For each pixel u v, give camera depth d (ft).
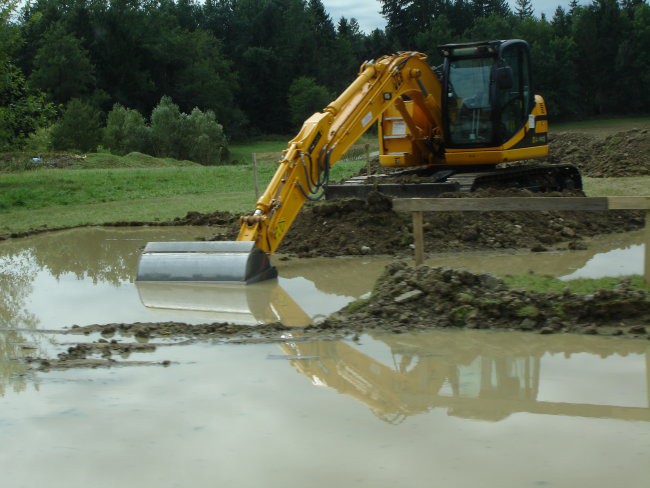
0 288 38.75
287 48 385.91
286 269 40.60
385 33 438.40
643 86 321.73
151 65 337.52
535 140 57.67
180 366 24.61
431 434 18.45
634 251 42.22
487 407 20.20
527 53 56.08
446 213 46.65
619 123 302.86
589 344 25.25
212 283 37.17
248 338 27.66
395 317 28.76
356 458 17.19
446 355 24.72
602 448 17.34
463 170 57.47
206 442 18.35
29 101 96.73
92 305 34.37
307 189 41.22
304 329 28.50
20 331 30.01
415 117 56.90
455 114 55.01
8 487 16.39
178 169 114.52
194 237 53.26
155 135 224.33
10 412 20.80
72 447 18.34
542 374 22.66
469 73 54.34
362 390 21.79
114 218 64.75
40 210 73.26
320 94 359.66
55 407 21.12
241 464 17.08
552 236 45.62
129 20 328.29
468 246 43.96
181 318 31.45
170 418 19.99
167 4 421.59
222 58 375.66
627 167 87.45
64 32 296.10
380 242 44.78
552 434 18.24
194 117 233.14
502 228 45.75
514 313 27.66
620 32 324.39
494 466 16.52
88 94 310.65
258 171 108.17
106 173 104.06
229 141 343.46
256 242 38.47
